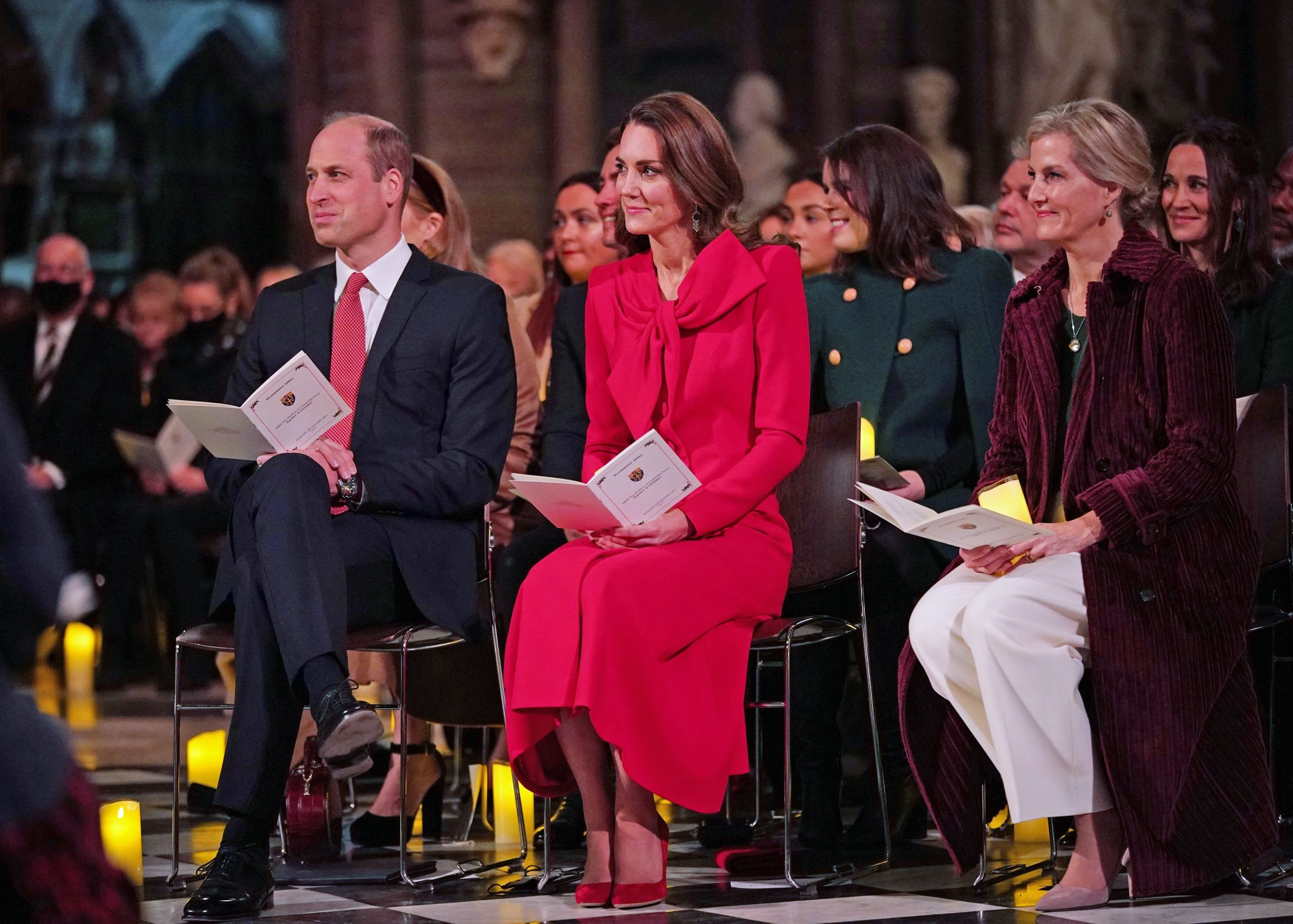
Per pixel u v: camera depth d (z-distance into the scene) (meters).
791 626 9.96
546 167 42.25
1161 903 9.30
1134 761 9.16
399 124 41.53
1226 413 9.54
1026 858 11.19
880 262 12.89
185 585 22.61
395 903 9.55
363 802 14.04
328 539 9.40
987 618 9.27
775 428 10.27
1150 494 9.36
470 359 10.86
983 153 42.88
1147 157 10.00
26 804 4.67
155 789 14.72
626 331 10.74
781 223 18.50
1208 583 9.48
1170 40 43.06
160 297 26.70
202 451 22.98
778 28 45.41
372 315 11.07
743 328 10.47
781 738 13.08
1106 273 9.93
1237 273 12.64
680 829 12.73
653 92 45.81
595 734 9.56
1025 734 9.18
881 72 44.12
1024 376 10.41
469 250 13.37
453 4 41.75
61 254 24.09
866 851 11.40
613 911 9.21
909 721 9.84
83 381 24.05
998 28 42.72
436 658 11.43
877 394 12.65
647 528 9.76
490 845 11.92
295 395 9.77
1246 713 9.48
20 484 4.71
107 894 4.96
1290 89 42.91
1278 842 9.42
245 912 9.04
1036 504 10.18
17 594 4.70
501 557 12.26
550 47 42.09
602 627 9.20
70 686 22.95
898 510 9.23
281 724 9.29
